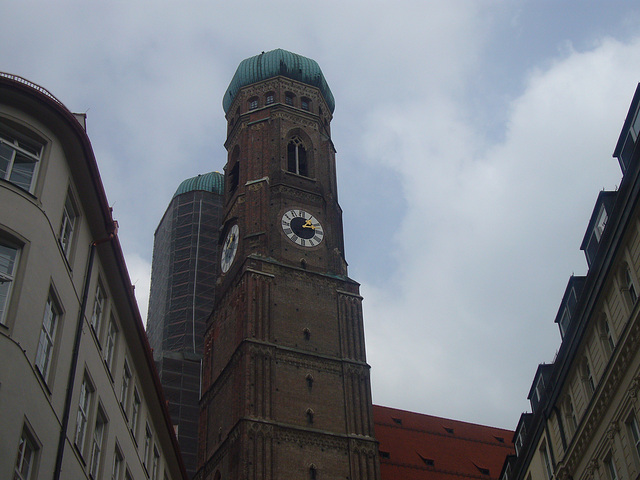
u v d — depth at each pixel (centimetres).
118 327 4212
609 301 4219
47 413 3127
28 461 2986
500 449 9825
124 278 4100
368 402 7838
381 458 8819
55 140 3481
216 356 8469
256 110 9831
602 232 4288
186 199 11656
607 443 4200
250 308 7925
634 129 4009
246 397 7338
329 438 7425
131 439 4353
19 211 3184
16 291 3047
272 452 7138
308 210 9006
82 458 3522
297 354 7819
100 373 3856
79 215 3697
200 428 8225
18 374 2919
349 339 8175
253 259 8288
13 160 3309
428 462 9088
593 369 4441
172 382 9719
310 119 9875
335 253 8819
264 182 8988
